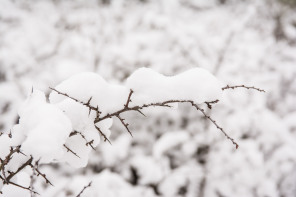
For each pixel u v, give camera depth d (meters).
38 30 5.95
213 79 1.23
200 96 1.20
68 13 6.47
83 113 1.20
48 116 1.04
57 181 3.78
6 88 4.73
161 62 5.54
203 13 6.96
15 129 1.15
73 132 1.19
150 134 4.58
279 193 4.20
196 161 4.32
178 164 4.34
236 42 6.04
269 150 4.40
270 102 5.11
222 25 6.49
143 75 1.23
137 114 4.35
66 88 1.22
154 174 4.07
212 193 4.07
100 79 1.25
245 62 5.59
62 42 5.72
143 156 4.25
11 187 1.39
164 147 4.20
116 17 6.43
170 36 6.00
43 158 0.95
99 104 1.22
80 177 3.75
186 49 5.74
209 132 4.39
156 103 1.20
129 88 1.23
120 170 4.21
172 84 1.22
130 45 5.79
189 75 1.23
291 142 4.36
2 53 5.27
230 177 4.09
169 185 4.06
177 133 4.30
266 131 4.45
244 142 4.29
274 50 6.12
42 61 5.32
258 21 6.75
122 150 4.25
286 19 6.92
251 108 4.61
